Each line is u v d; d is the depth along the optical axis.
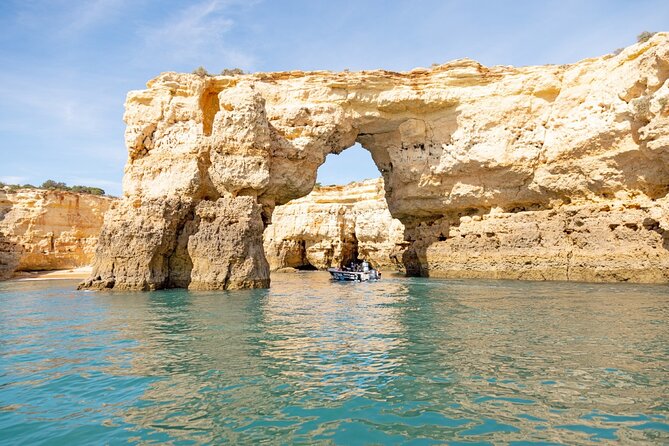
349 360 9.85
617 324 13.32
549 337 11.73
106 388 8.12
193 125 30.05
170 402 7.41
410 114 35.62
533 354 10.00
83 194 55.09
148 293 25.00
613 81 28.72
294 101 33.72
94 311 18.05
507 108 33.38
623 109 27.42
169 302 20.78
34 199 50.81
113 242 27.52
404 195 38.22
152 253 26.81
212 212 27.39
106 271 27.61
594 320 14.05
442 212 38.25
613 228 28.23
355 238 67.19
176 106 30.36
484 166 33.75
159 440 6.03
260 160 28.39
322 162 34.66
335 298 22.58
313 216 66.06
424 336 12.27
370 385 8.16
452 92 34.28
